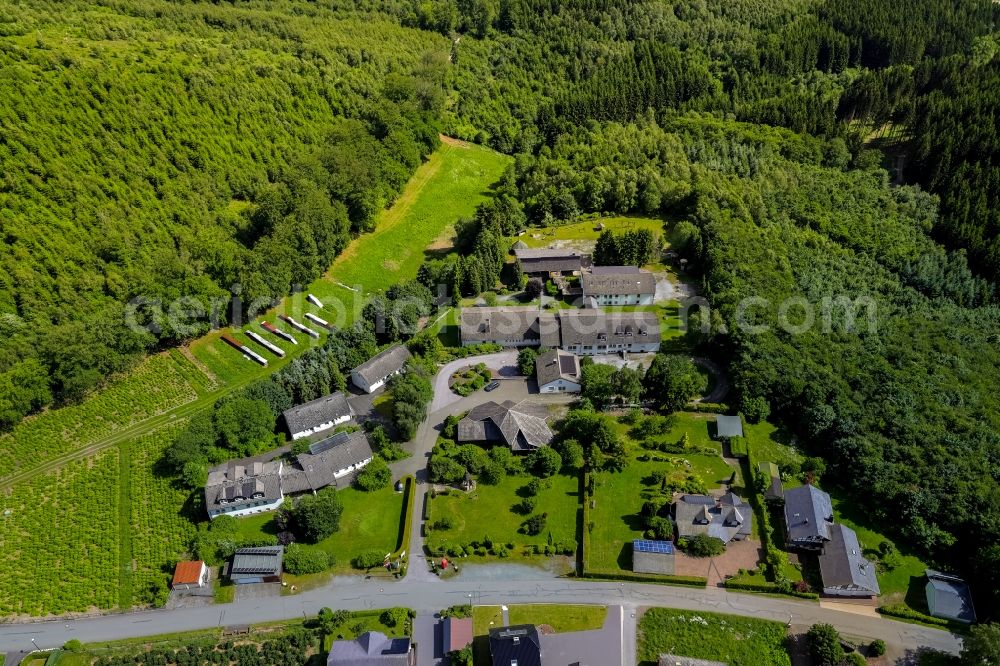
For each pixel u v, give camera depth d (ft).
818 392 425.28
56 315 479.41
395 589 342.44
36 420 443.73
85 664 310.45
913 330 496.64
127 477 407.23
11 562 361.10
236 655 313.73
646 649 312.29
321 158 650.02
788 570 343.05
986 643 281.33
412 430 421.18
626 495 385.70
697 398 452.35
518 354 500.74
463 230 641.81
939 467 376.07
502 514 378.53
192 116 640.17
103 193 546.67
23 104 542.98
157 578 347.56
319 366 459.73
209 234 564.71
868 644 310.24
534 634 302.25
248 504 376.48
